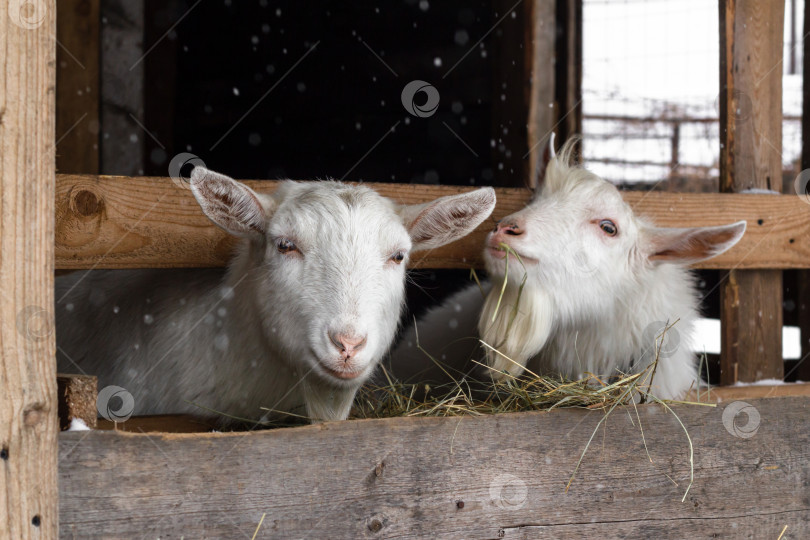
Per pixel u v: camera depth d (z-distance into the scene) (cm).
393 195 353
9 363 178
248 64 809
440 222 308
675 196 405
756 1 442
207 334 318
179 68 842
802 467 282
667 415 264
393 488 229
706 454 268
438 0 666
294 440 218
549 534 248
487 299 361
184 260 322
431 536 234
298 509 218
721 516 270
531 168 476
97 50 602
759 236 423
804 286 548
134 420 281
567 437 252
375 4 711
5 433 177
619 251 362
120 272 374
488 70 626
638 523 259
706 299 704
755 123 445
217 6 827
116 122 660
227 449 210
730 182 440
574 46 572
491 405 291
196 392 316
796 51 1803
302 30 769
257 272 295
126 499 199
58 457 192
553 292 349
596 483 254
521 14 491
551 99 491
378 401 339
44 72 182
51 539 185
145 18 725
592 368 379
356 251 276
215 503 209
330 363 262
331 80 752
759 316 441
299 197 291
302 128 775
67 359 357
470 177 643
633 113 1520
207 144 841
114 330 348
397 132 701
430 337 418
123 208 309
